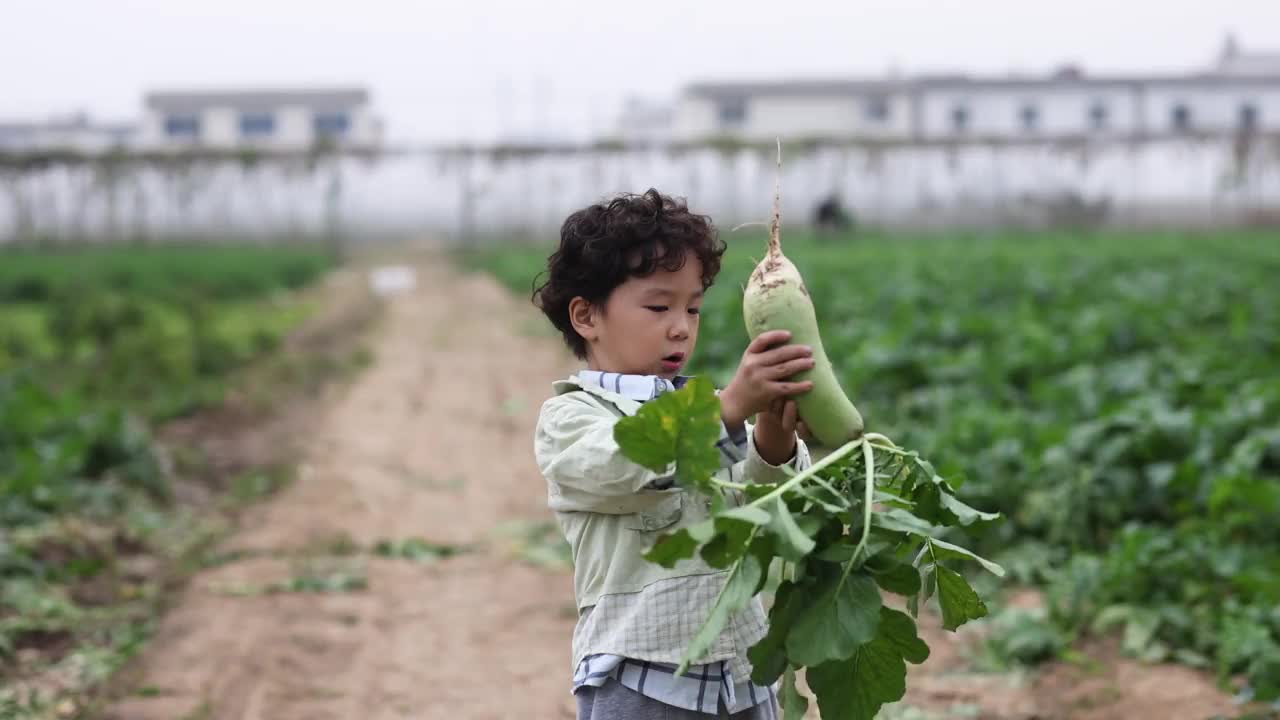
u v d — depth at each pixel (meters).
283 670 5.43
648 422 2.32
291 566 6.96
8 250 44.59
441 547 7.29
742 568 2.28
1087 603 5.73
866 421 9.20
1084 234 43.56
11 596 6.21
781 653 2.40
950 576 2.61
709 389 2.29
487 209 53.31
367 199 54.09
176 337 15.79
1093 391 9.01
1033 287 17.22
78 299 18.36
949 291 17.98
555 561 6.99
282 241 52.09
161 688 5.22
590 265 2.64
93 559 6.96
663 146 41.41
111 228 47.34
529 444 10.64
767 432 2.51
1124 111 55.31
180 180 47.09
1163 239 36.25
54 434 9.46
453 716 4.94
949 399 9.33
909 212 49.38
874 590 2.34
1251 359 10.41
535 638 5.81
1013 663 5.32
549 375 14.81
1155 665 5.21
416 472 9.52
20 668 5.47
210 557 7.10
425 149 42.31
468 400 13.05
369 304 26.69
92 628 5.98
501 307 24.72
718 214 50.03
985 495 6.90
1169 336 12.51
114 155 39.94
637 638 2.58
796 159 41.88
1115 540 6.43
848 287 18.48
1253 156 43.94
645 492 2.48
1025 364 10.49
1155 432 7.09
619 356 2.68
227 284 29.67
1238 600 5.54
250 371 15.03
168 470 9.04
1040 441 7.38
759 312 2.44
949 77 56.78
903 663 2.53
